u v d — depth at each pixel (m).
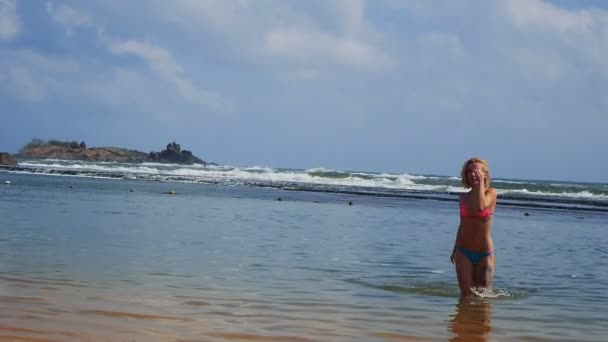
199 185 49.94
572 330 6.55
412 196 44.88
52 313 6.11
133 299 7.00
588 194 59.91
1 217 16.19
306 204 30.17
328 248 13.10
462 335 6.07
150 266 9.43
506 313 7.29
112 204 23.44
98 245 11.59
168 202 26.52
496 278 10.12
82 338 5.25
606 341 6.16
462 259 8.52
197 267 9.59
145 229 15.01
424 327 6.35
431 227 19.80
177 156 144.75
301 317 6.53
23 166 80.75
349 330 6.05
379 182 70.00
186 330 5.71
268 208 26.00
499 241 16.70
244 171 88.94
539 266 11.86
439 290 8.66
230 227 16.80
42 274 8.30
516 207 36.59
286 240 14.26
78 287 7.54
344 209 27.64
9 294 6.93
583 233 20.70
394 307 7.33
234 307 6.86
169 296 7.27
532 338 6.12
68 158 136.62
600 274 11.00
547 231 20.84
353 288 8.51
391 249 13.42
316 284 8.66
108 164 99.94
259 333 5.75
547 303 8.07
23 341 5.06
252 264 10.24
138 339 5.31
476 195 8.52
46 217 16.80
